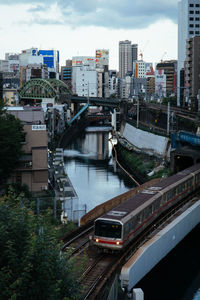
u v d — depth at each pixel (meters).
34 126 58.97
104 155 124.50
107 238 31.91
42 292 15.84
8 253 15.97
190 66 131.50
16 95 194.75
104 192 75.06
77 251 32.97
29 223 18.17
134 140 120.69
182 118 101.44
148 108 129.75
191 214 42.56
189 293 32.78
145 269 31.36
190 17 184.62
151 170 83.50
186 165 78.62
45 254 16.86
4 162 51.88
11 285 14.81
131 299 26.80
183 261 38.88
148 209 37.34
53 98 194.75
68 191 63.91
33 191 59.28
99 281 27.17
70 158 118.50
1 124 51.94
